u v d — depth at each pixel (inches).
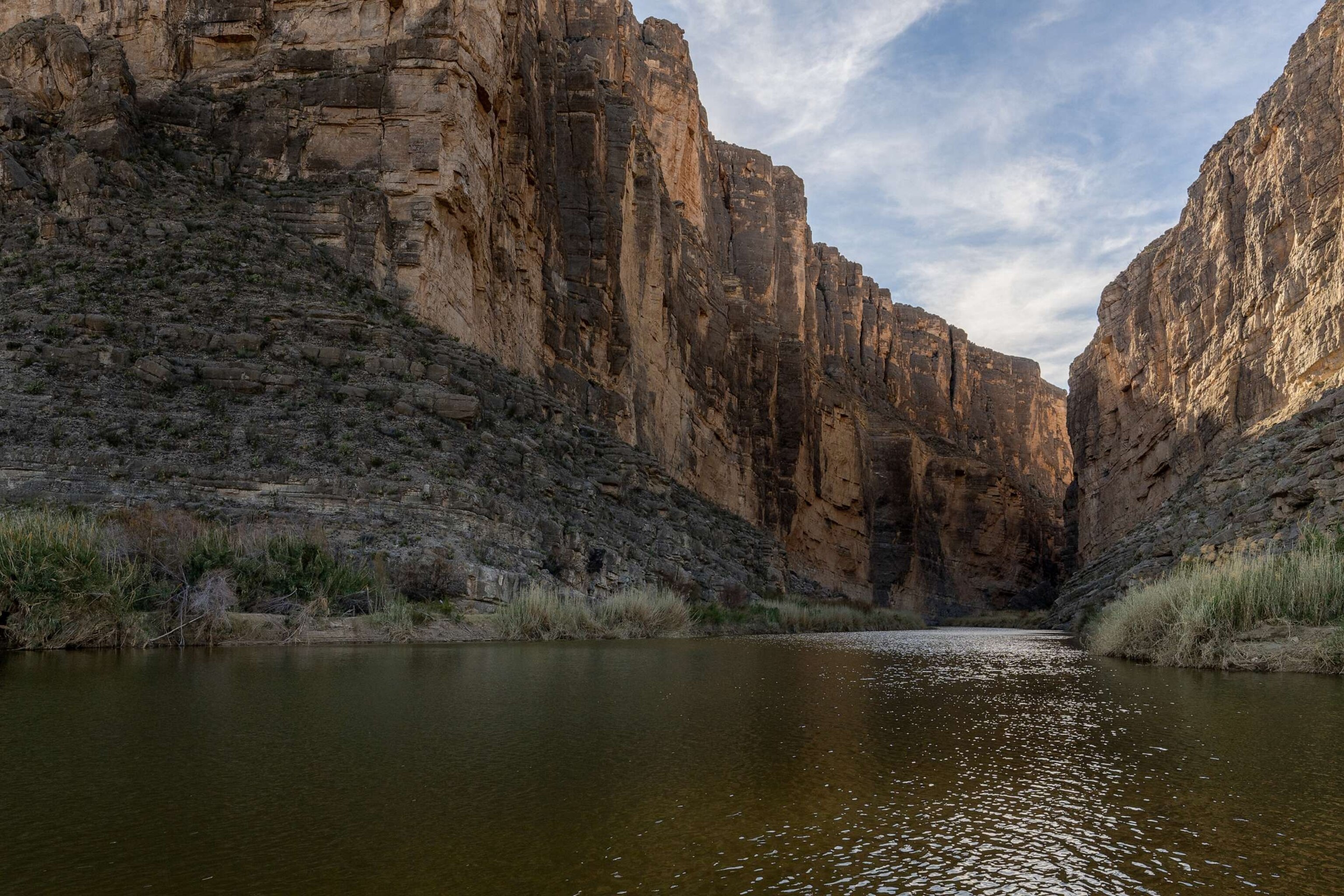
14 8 1684.3
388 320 1359.5
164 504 948.6
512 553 1158.3
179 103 1533.0
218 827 258.7
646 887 219.8
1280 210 1768.0
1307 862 241.9
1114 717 469.4
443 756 348.5
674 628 1241.4
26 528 731.4
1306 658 679.7
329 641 812.0
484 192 1670.8
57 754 337.4
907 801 299.9
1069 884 225.8
